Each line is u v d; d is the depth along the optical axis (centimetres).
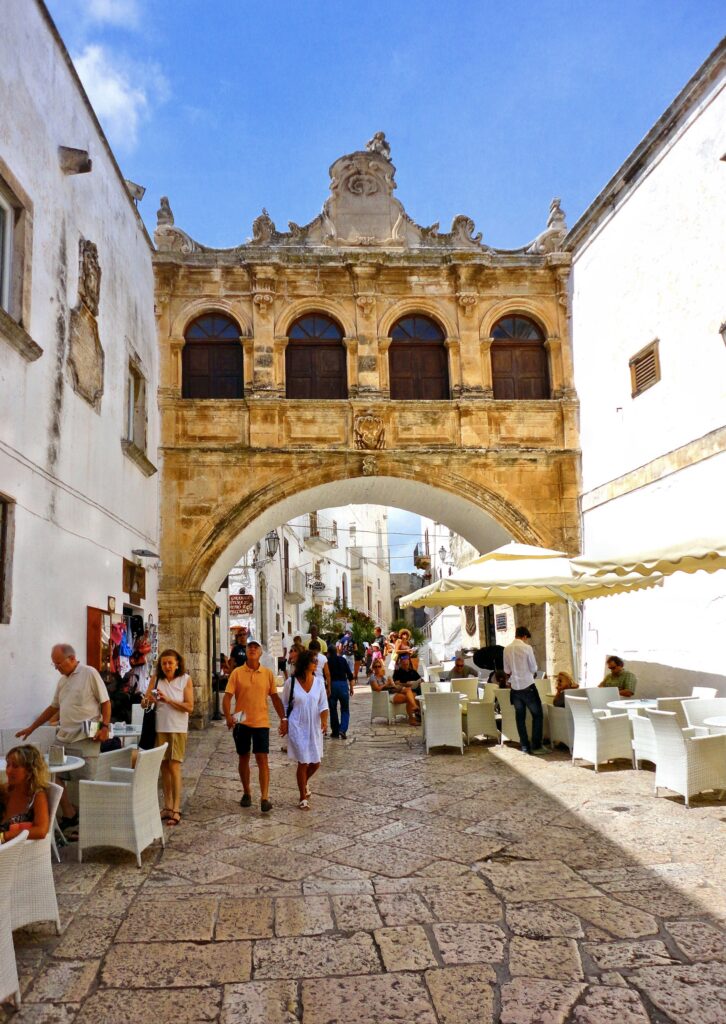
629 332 1348
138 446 1277
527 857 560
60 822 677
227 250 1568
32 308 812
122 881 526
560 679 1097
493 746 1084
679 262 1192
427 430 1548
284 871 543
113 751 686
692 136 1149
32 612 784
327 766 969
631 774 847
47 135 877
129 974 386
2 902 355
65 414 908
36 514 805
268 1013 346
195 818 704
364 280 1572
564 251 1591
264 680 759
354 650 2984
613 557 857
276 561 3084
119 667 1084
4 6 764
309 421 1531
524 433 1564
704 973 372
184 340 1538
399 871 537
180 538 1464
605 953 396
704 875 506
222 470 1494
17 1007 354
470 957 397
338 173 1636
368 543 5619
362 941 419
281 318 1555
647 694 1254
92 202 1057
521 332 1623
